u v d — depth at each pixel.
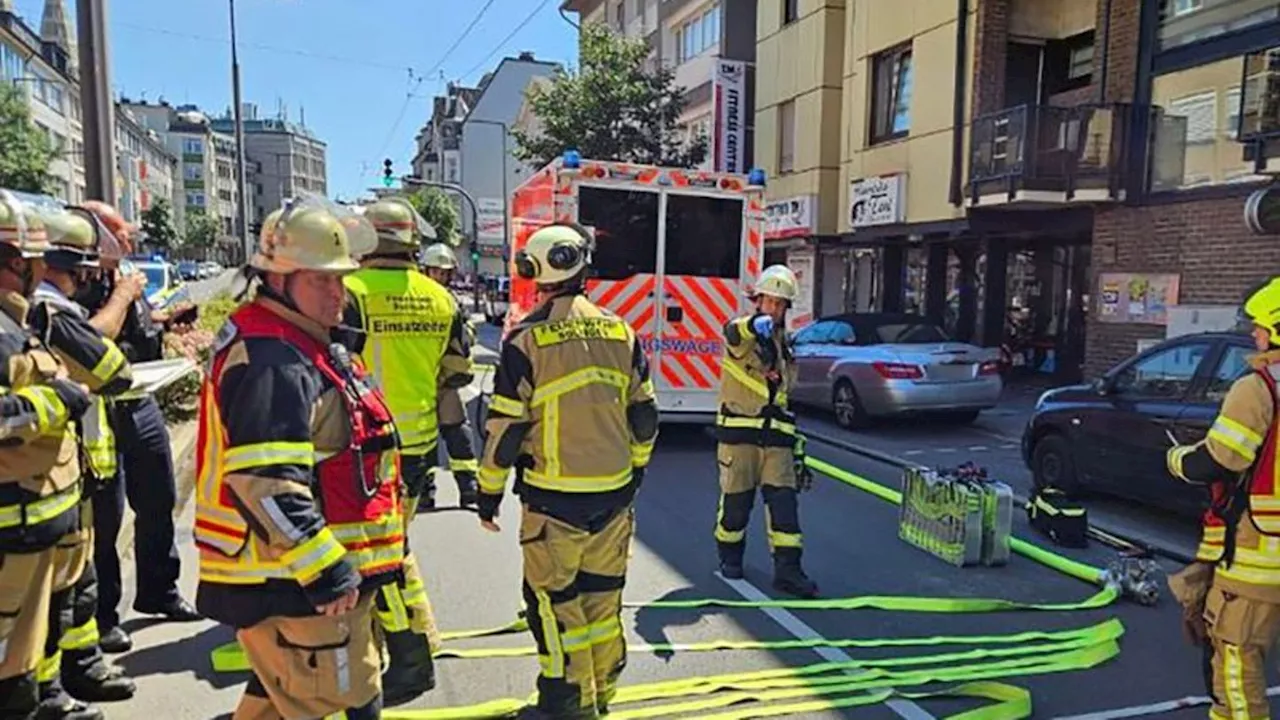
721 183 9.47
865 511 7.26
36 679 3.05
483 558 5.77
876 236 17.67
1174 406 6.55
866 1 17.97
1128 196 12.50
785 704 3.82
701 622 4.77
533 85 26.70
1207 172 11.56
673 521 6.86
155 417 4.53
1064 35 15.47
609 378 3.39
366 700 2.53
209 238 99.00
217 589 2.38
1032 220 14.47
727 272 9.61
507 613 4.82
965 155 15.23
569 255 3.35
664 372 9.54
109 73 8.12
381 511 2.59
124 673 4.03
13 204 2.88
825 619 4.84
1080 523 6.35
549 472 3.35
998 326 16.72
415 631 3.56
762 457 5.35
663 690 3.92
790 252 21.70
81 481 3.34
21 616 2.95
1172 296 11.96
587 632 3.45
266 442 2.23
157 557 4.57
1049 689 4.01
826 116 19.28
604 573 3.48
